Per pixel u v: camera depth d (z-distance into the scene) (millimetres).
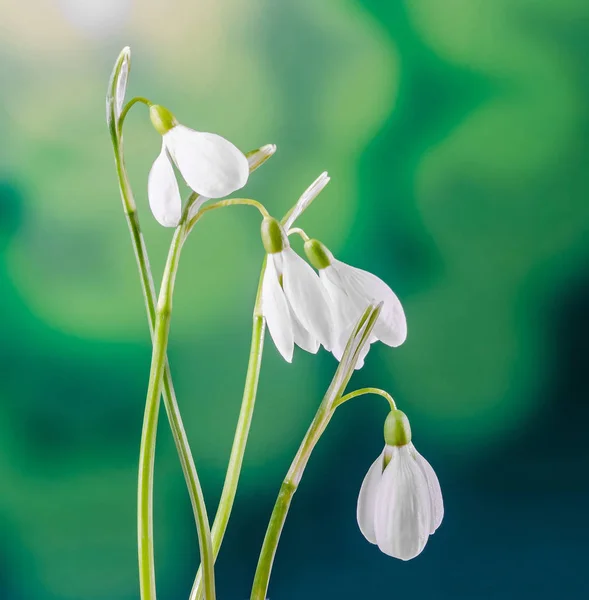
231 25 708
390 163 735
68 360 729
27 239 710
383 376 752
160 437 739
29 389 730
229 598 763
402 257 746
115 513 750
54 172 704
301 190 728
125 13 696
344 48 722
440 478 777
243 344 733
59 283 715
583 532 782
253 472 748
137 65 702
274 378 738
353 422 752
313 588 765
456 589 783
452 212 745
